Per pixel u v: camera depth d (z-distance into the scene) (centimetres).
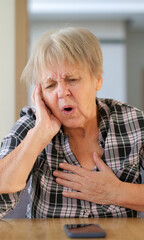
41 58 100
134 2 529
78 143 111
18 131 110
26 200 121
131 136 110
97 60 102
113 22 584
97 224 86
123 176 105
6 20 217
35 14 545
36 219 95
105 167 104
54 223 89
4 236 76
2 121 215
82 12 540
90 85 102
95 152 107
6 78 216
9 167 97
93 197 102
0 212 99
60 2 529
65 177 105
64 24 114
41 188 106
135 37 646
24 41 217
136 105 646
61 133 108
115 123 112
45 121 103
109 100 122
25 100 215
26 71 109
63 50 97
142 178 120
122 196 99
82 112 101
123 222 90
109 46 588
